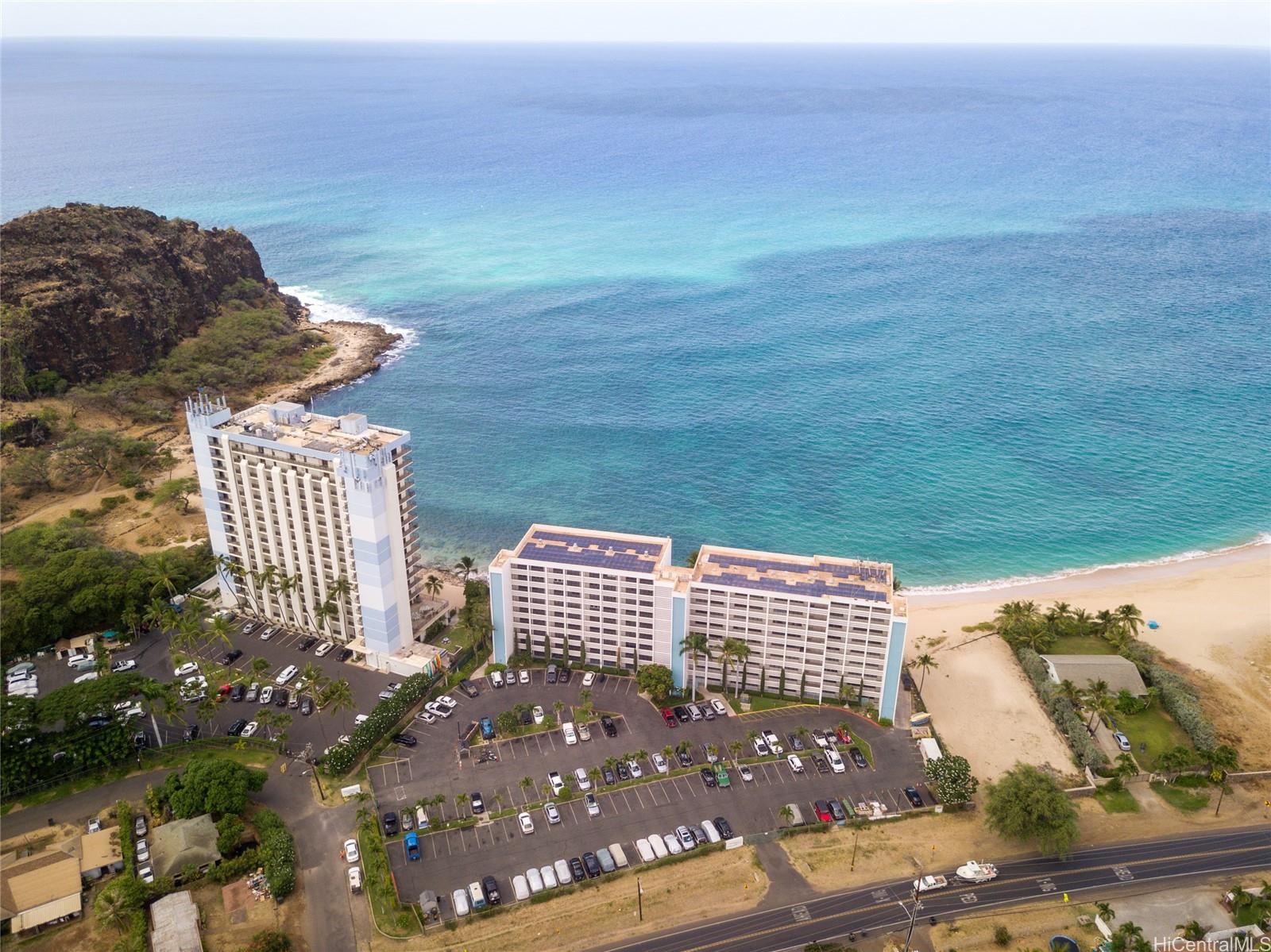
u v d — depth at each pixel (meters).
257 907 133.00
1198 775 157.62
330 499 175.38
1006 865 140.25
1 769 150.88
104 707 158.25
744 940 128.38
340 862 141.12
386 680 181.00
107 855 139.25
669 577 174.12
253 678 181.38
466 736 166.12
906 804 152.12
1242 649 195.50
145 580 197.00
